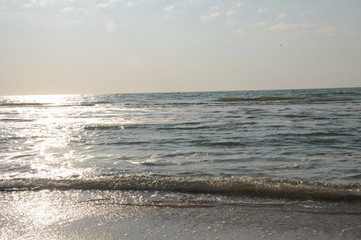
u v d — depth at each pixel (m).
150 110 31.06
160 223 4.76
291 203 5.48
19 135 15.45
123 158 9.73
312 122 18.14
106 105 43.31
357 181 6.79
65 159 9.73
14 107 42.62
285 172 7.68
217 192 6.09
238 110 28.06
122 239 4.26
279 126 16.69
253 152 10.38
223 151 10.67
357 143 11.66
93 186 6.54
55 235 4.42
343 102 35.94
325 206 5.30
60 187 6.54
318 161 8.86
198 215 5.04
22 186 6.62
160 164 8.81
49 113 29.89
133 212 5.21
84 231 4.52
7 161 9.51
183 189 6.28
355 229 4.44
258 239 4.20
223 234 4.36
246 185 6.23
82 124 19.64
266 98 46.06
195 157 9.73
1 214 5.20
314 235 4.29
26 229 4.62
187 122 19.41
